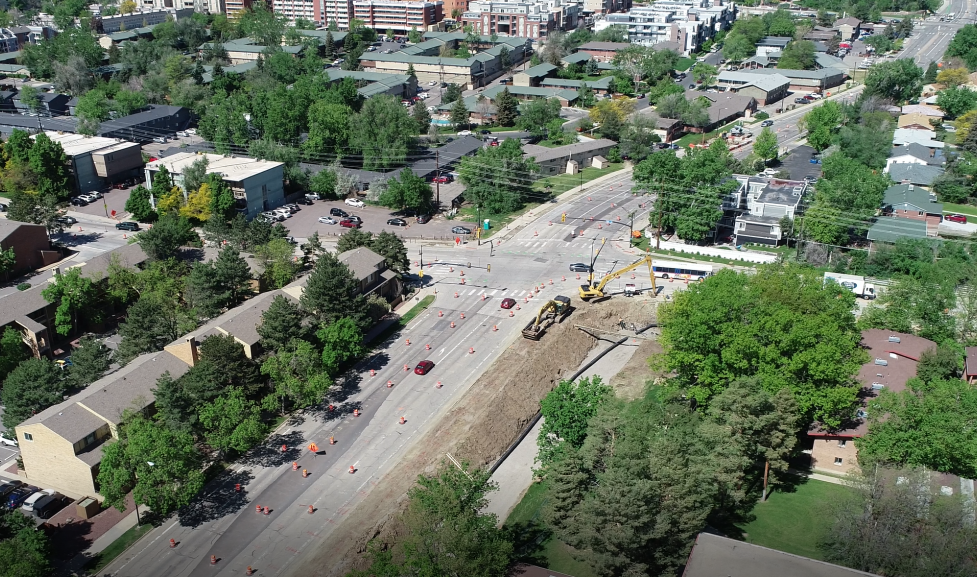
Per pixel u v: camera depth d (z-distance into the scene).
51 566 86.00
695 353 107.62
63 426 98.31
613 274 152.25
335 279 127.19
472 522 79.00
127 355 120.75
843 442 101.44
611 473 80.94
